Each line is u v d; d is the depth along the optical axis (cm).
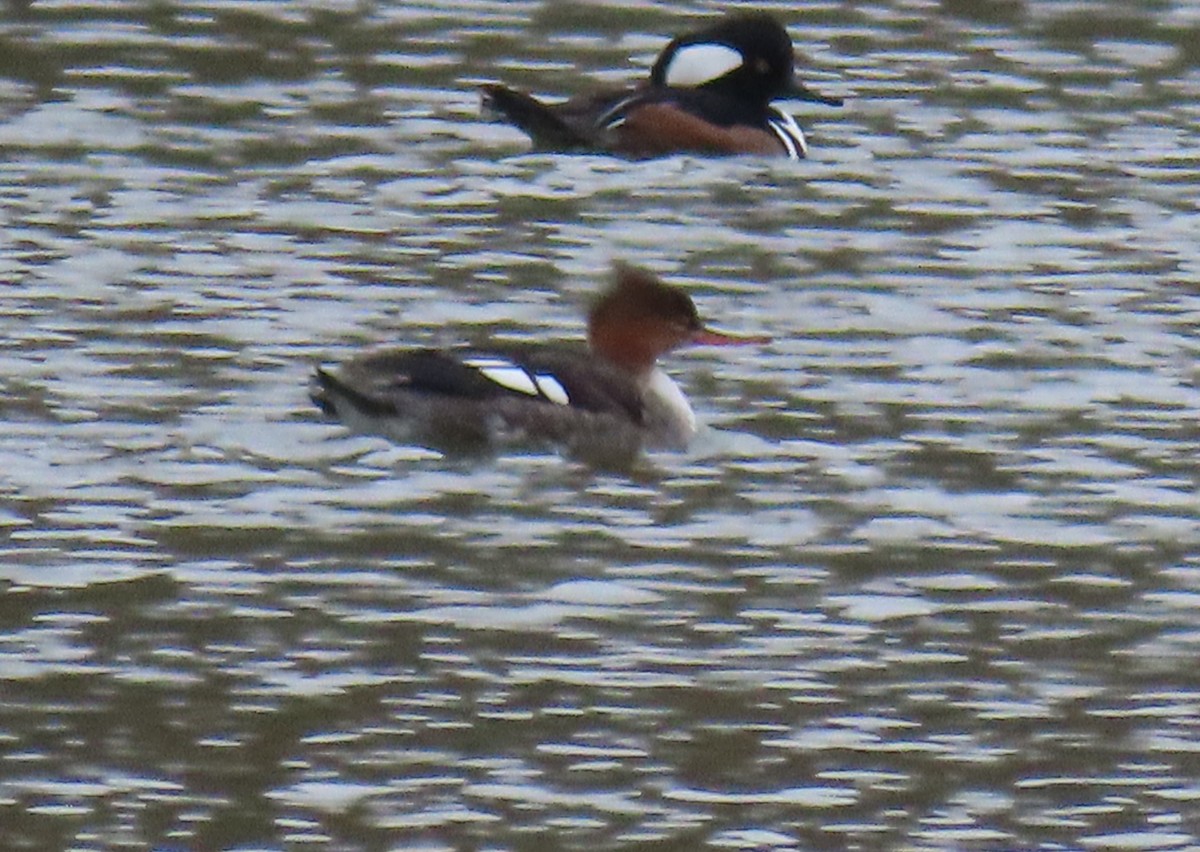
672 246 2116
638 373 1773
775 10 2709
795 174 2312
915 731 1309
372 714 1308
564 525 1558
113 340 1842
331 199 2188
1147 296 2006
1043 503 1605
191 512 1551
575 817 1212
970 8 2723
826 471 1658
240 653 1368
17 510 1541
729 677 1361
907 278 2042
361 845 1181
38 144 2270
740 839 1196
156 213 2130
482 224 2153
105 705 1307
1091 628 1435
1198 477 1652
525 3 2731
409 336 1881
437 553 1509
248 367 1803
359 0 2711
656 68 2464
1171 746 1300
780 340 1898
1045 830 1214
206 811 1208
